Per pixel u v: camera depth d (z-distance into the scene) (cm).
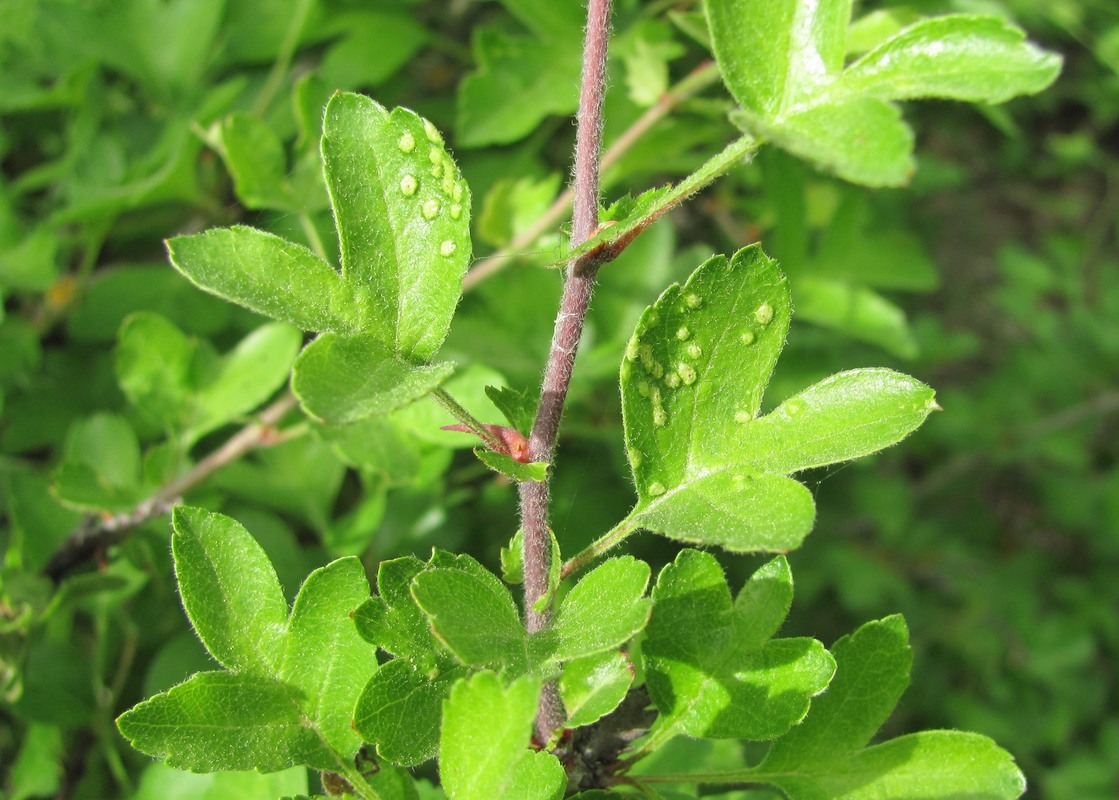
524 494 14
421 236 13
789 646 14
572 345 14
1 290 23
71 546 20
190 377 21
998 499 45
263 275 13
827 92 12
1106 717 38
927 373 50
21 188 26
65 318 26
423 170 13
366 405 12
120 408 25
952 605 38
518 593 22
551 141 31
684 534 13
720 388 14
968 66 12
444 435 19
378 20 27
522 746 12
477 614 13
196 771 14
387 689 14
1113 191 54
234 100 27
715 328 14
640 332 14
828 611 37
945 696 37
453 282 13
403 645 14
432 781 20
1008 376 42
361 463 20
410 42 27
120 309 25
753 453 13
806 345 29
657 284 26
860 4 24
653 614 15
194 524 14
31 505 21
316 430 20
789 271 26
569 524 26
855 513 37
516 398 14
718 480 13
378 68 26
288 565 21
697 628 15
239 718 14
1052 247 47
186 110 26
